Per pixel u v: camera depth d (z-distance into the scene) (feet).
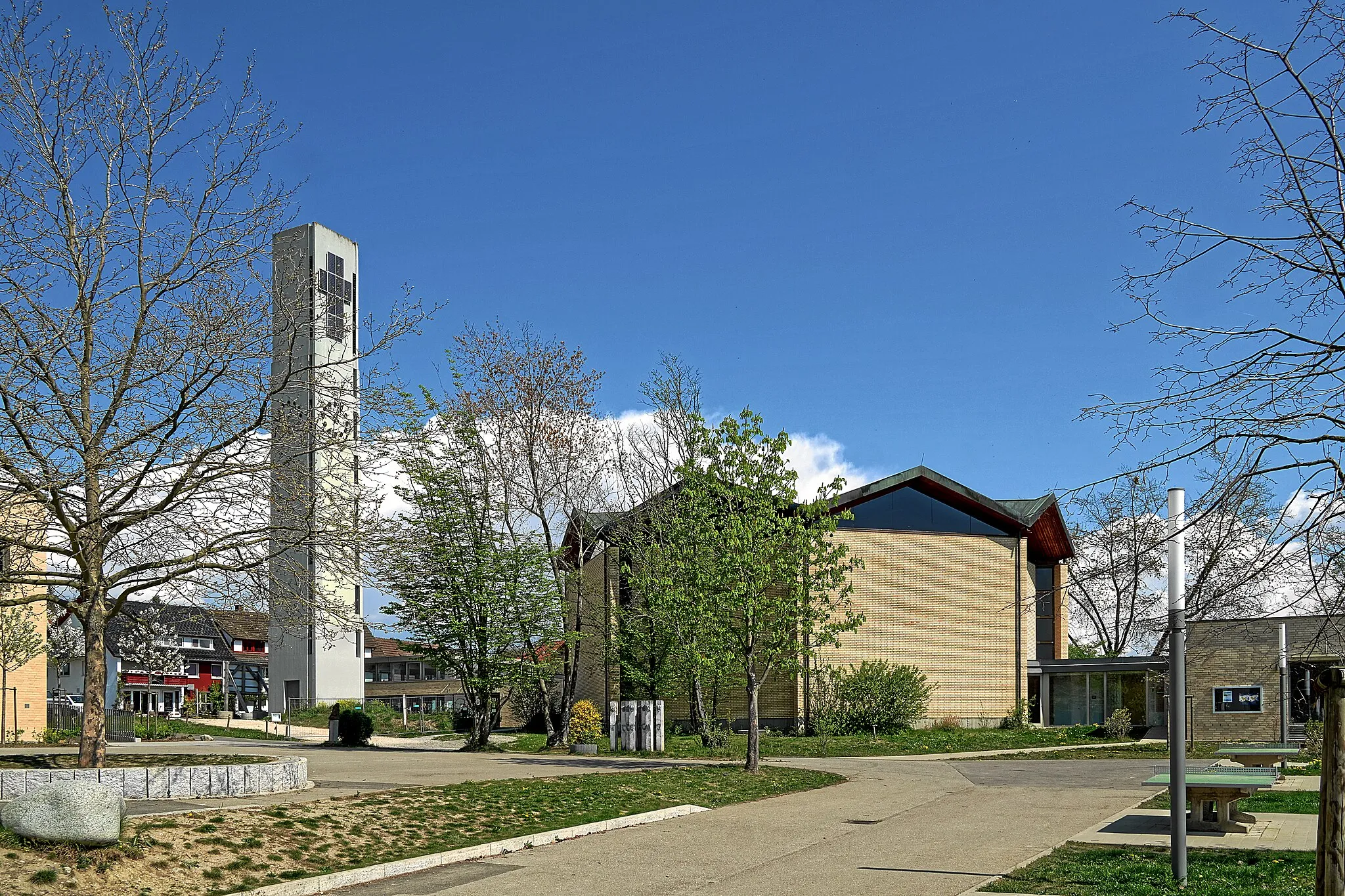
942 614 135.23
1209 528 26.35
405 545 53.83
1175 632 36.01
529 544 106.32
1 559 51.24
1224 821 48.73
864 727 125.18
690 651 86.43
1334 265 24.35
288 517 49.01
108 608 48.83
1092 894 34.58
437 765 79.30
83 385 44.68
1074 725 143.54
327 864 38.83
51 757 64.80
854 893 36.47
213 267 46.85
